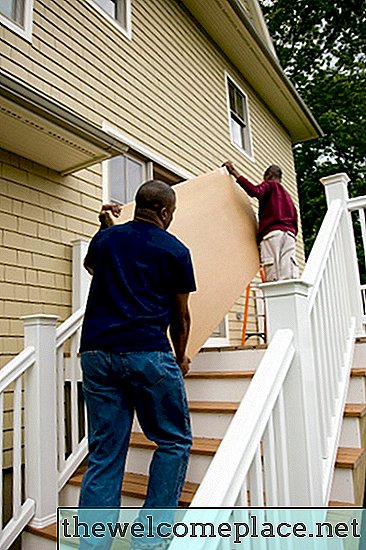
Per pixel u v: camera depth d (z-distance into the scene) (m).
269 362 1.58
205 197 3.06
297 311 1.73
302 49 15.80
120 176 4.96
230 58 7.86
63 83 4.33
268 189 3.29
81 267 4.05
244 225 3.16
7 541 2.23
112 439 1.73
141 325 1.73
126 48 5.29
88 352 1.76
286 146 10.02
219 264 2.84
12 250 3.68
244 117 8.21
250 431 1.28
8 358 3.51
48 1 4.33
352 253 3.31
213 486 1.09
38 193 3.97
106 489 1.66
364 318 3.36
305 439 1.62
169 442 1.71
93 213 4.48
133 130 5.16
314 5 13.31
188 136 6.22
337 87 16.03
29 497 2.41
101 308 1.81
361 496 2.09
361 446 2.27
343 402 2.36
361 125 15.91
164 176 5.79
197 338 2.56
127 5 5.42
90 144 3.67
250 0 9.08
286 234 3.18
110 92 4.91
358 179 16.05
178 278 1.83
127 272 1.79
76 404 2.81
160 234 1.88
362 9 12.35
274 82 8.54
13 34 3.90
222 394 2.74
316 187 16.30
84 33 4.70
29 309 3.73
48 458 2.46
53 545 2.24
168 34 6.21
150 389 1.70
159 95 5.75
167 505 1.62
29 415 2.48
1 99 3.01
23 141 3.60
